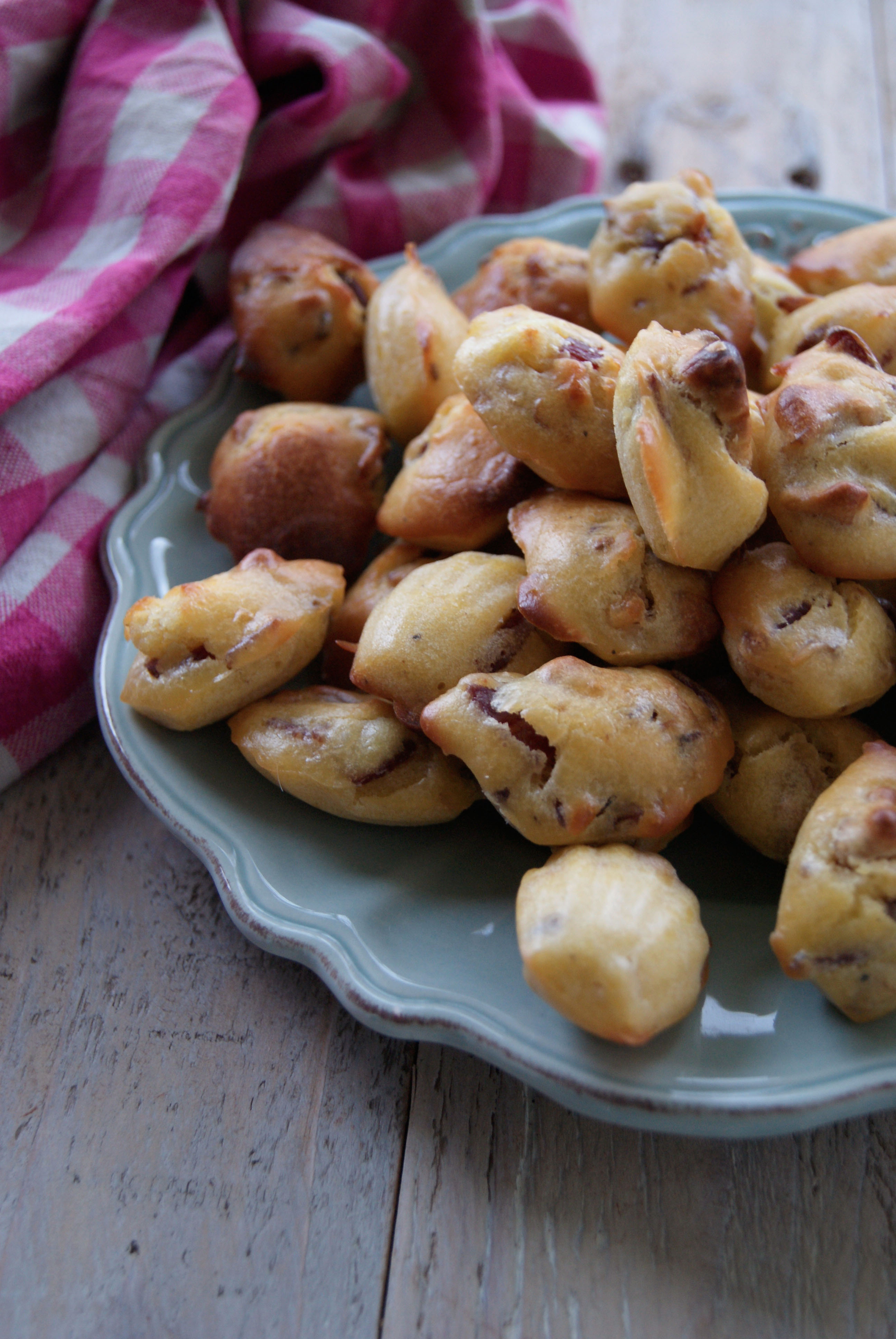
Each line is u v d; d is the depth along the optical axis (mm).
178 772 336
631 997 287
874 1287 300
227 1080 324
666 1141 313
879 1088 288
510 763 311
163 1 424
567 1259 304
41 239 409
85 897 348
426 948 313
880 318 356
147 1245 308
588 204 436
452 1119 318
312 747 328
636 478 315
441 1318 300
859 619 320
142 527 377
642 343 318
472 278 428
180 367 419
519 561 340
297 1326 300
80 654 365
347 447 374
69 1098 323
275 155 429
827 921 292
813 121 513
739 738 326
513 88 469
